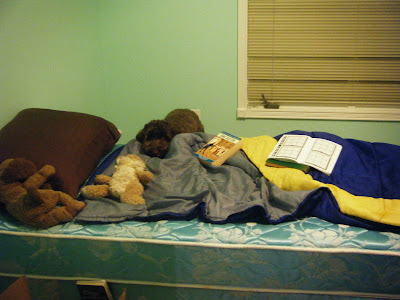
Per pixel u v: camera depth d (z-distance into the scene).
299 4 2.08
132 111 2.48
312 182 1.39
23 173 1.28
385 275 1.19
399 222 1.19
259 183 1.51
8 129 1.44
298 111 2.29
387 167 1.50
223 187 1.49
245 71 2.26
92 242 1.25
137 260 1.27
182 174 1.58
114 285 1.33
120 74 2.38
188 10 2.17
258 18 2.15
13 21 1.52
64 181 1.37
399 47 2.11
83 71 2.12
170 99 2.41
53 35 1.81
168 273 1.28
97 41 2.27
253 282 1.26
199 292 1.31
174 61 2.30
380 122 2.25
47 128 1.48
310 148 1.62
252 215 1.32
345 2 2.05
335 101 2.29
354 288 1.23
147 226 1.29
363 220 1.25
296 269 1.22
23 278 1.11
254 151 1.76
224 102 2.36
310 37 2.15
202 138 1.86
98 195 1.41
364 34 2.11
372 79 2.20
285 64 2.24
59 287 1.36
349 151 1.64
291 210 1.30
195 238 1.22
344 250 1.16
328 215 1.29
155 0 2.17
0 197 1.27
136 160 1.61
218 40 2.21
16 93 1.57
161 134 1.80
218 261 1.23
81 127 1.60
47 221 1.25
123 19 2.24
